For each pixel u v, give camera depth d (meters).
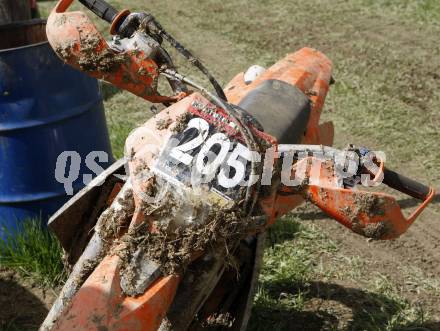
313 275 4.54
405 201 5.50
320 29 9.48
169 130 2.86
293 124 3.63
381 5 10.25
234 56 8.66
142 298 2.50
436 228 5.14
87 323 2.37
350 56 8.44
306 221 5.20
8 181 4.39
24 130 4.27
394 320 4.07
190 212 2.66
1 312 4.16
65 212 3.21
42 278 4.39
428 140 6.39
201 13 10.49
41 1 11.49
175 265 2.61
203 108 2.91
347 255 4.78
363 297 4.32
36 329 4.01
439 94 7.29
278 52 8.73
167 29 9.78
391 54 8.41
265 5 10.72
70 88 4.38
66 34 2.97
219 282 3.26
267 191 2.84
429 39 8.86
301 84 4.11
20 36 4.77
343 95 7.35
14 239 4.50
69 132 4.42
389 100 7.21
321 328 4.02
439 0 10.18
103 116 4.75
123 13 3.29
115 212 2.75
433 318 4.14
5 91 4.17
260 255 3.21
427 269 4.65
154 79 3.09
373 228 2.88
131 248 2.61
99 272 2.56
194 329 3.19
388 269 4.63
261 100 3.74
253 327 3.98
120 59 2.99
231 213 2.68
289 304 4.22
